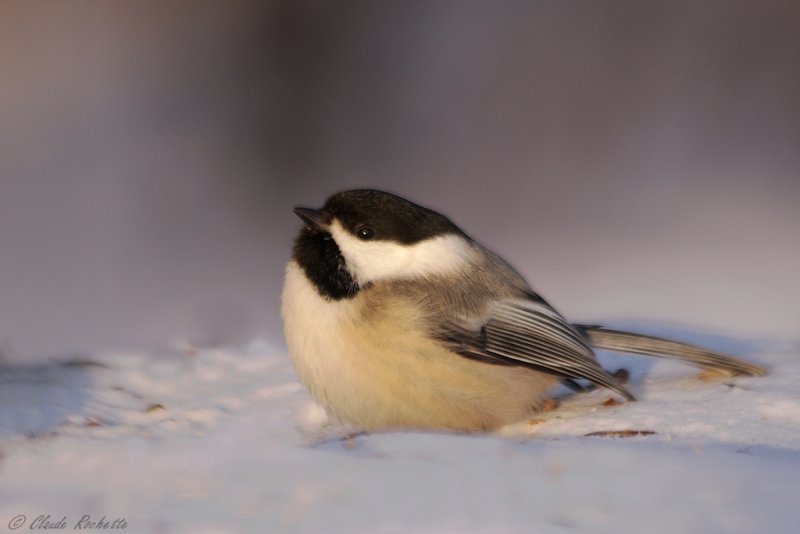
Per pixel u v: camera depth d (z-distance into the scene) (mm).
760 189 17906
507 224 16891
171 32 22250
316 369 5988
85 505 4156
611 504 4145
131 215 17000
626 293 12492
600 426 5891
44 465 4773
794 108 20250
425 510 4090
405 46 21797
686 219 16562
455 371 5922
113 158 18938
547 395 6500
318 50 21469
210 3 22203
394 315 5824
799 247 14742
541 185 18453
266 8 21750
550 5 22844
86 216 16891
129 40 22062
